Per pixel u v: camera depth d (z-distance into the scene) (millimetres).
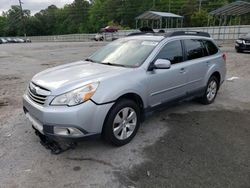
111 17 82062
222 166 3180
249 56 13953
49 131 3158
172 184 2846
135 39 4711
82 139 3178
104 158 3357
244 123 4535
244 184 2840
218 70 5594
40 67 11516
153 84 3980
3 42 54656
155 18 38562
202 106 5465
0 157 3383
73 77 3490
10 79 8688
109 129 3414
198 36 5227
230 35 27969
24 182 2879
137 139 3893
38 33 95250
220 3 58969
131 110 3697
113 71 3709
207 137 3971
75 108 3051
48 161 3289
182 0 66062
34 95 3422
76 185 2824
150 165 3199
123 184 2842
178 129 4262
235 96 6293
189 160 3314
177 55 4539
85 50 21281
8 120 4672
